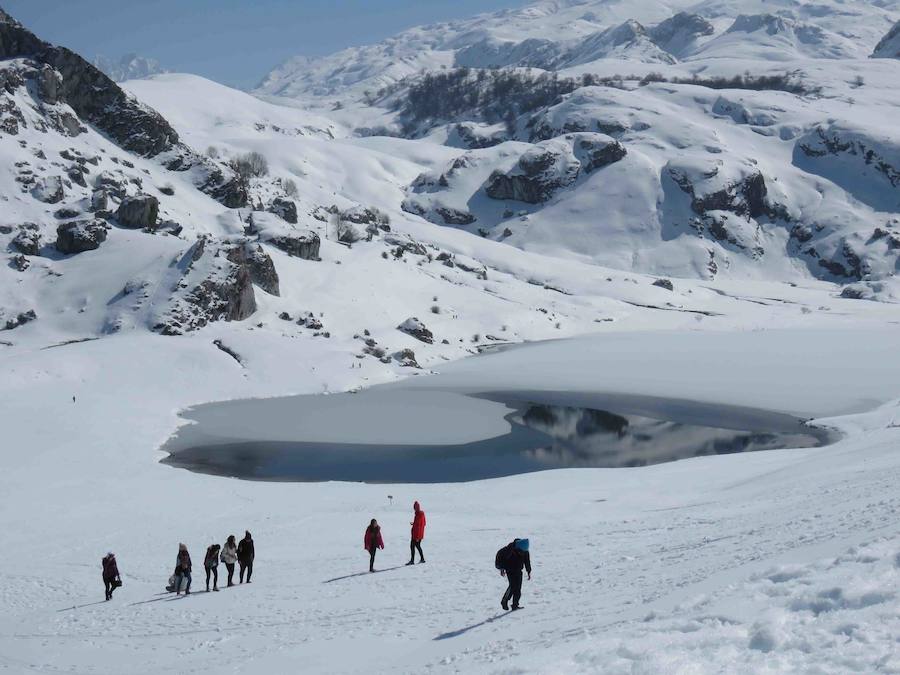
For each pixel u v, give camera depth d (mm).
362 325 122500
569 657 13828
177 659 22219
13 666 22641
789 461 50781
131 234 125125
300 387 93625
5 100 142125
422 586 27234
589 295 177250
